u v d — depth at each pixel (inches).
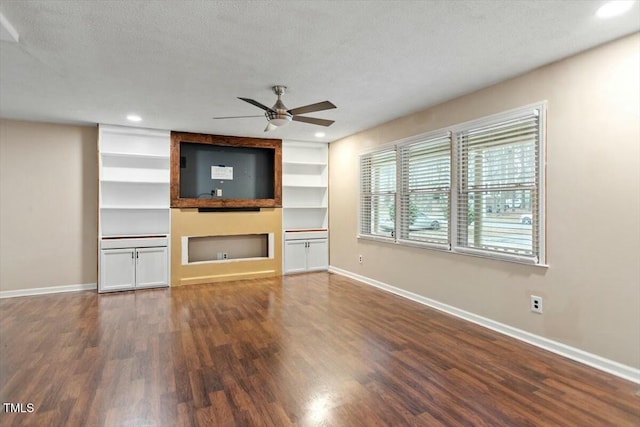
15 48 103.0
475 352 117.4
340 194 245.3
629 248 98.8
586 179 107.8
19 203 188.2
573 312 111.6
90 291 199.5
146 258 206.7
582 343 109.4
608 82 102.0
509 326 131.7
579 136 109.2
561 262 114.7
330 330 138.3
